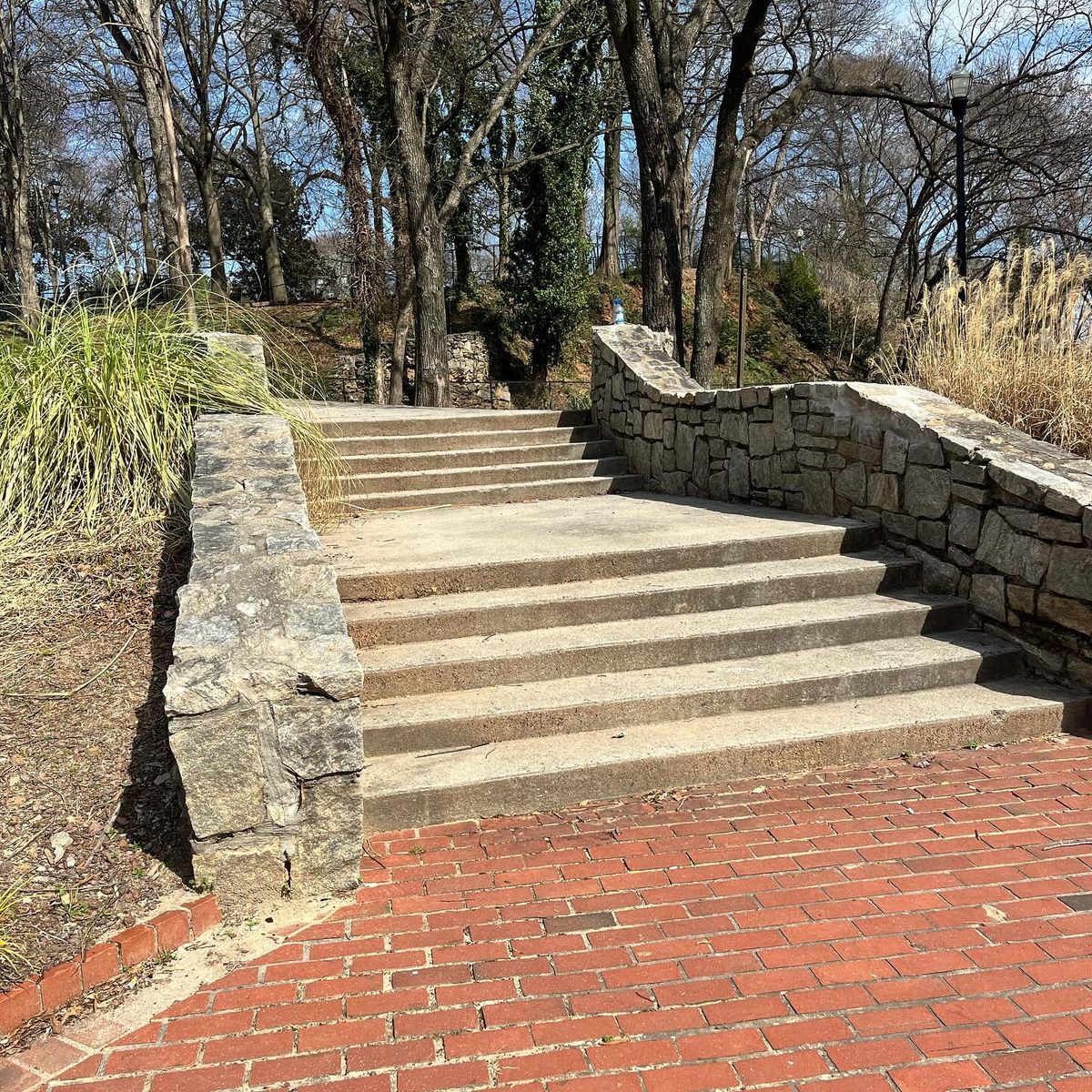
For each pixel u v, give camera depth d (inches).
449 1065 88.2
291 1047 91.4
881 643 188.7
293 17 577.9
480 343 754.2
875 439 220.5
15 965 101.1
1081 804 140.0
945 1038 89.5
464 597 190.7
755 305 1077.1
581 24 706.8
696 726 159.2
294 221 1058.7
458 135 781.3
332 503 250.2
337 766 114.3
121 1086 86.7
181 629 119.5
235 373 232.8
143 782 132.2
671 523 239.6
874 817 137.3
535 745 152.1
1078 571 172.1
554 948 106.3
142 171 911.0
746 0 744.3
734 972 100.9
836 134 1119.0
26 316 220.7
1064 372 220.5
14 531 183.9
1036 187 701.3
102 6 529.7
